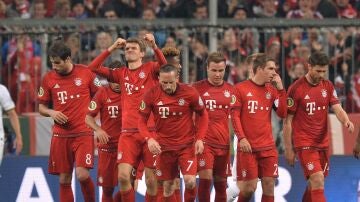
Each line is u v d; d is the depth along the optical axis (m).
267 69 28.25
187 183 27.44
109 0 41.00
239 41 35.75
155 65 28.25
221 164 29.36
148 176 28.36
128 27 35.41
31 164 32.69
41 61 35.72
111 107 29.39
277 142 35.53
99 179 30.12
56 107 29.05
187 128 27.55
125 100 28.27
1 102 30.64
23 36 35.78
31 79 35.88
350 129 28.81
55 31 35.53
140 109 27.31
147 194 28.58
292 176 32.94
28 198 32.62
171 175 27.95
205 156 28.84
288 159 29.11
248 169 28.38
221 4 40.56
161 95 27.28
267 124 28.52
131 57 28.27
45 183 32.66
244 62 35.72
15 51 35.81
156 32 35.41
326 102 28.92
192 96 27.20
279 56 36.00
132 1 41.22
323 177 28.91
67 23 35.88
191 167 27.52
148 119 27.72
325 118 29.05
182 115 27.41
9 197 32.56
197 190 31.41
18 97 35.97
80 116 28.97
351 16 42.44
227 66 35.69
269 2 41.47
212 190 32.25
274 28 35.91
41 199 32.66
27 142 35.03
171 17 40.75
